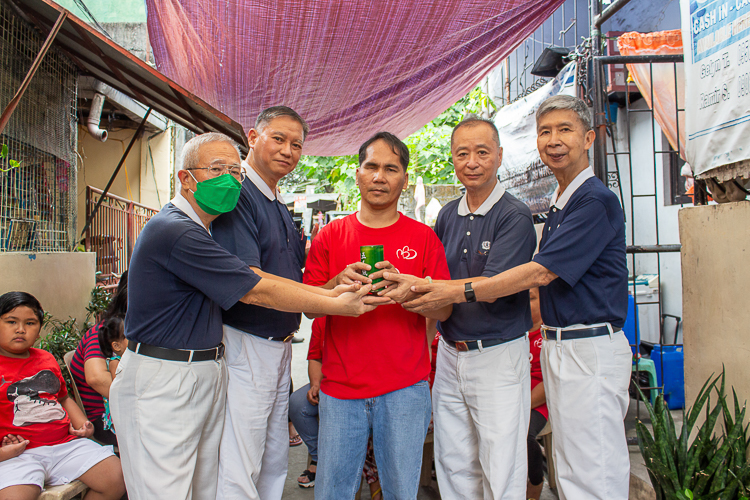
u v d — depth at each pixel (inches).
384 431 81.3
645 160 194.1
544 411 107.4
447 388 94.3
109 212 226.7
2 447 87.5
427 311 80.3
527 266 80.7
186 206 76.0
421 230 86.7
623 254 85.4
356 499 108.2
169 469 72.3
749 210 85.2
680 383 155.6
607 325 83.4
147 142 305.1
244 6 126.2
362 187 83.7
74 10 252.2
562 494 87.0
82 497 97.0
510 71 264.1
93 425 103.2
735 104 86.9
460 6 124.4
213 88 167.3
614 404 82.7
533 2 123.9
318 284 88.0
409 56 147.8
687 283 101.3
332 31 134.4
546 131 86.2
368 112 191.8
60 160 155.9
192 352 74.9
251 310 84.2
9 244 129.0
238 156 76.4
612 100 199.9
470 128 88.8
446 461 94.4
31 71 105.9
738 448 79.2
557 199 88.9
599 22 131.8
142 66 132.0
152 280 73.0
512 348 88.0
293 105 182.7
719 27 90.5
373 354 80.5
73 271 153.9
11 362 93.7
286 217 92.4
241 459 83.6
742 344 87.0
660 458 84.5
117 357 108.9
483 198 93.2
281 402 91.6
